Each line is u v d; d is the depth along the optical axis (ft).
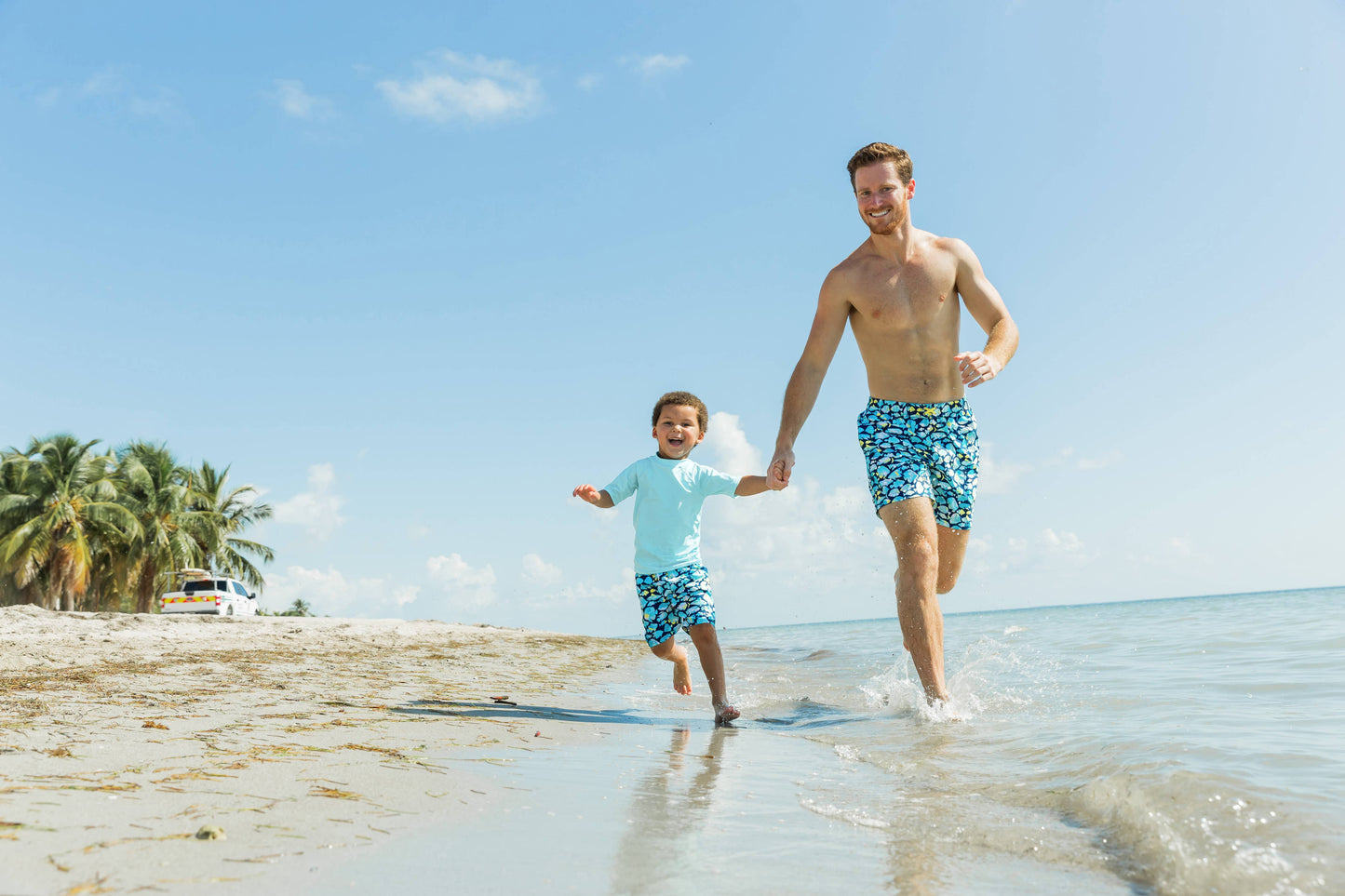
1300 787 6.41
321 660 23.63
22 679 14.28
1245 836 5.39
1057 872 5.07
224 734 8.98
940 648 12.10
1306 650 19.63
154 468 106.11
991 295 13.56
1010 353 13.06
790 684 20.31
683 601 13.80
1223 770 7.06
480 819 6.03
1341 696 12.00
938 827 6.02
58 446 99.14
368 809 6.08
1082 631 34.76
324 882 4.46
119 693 12.56
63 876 4.31
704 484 14.52
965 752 9.02
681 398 15.07
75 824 5.21
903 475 12.87
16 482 97.96
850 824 6.10
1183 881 4.85
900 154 13.43
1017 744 9.18
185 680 15.14
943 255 13.51
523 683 19.63
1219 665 17.58
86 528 96.78
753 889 4.68
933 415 13.51
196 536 107.04
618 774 8.02
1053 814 6.35
